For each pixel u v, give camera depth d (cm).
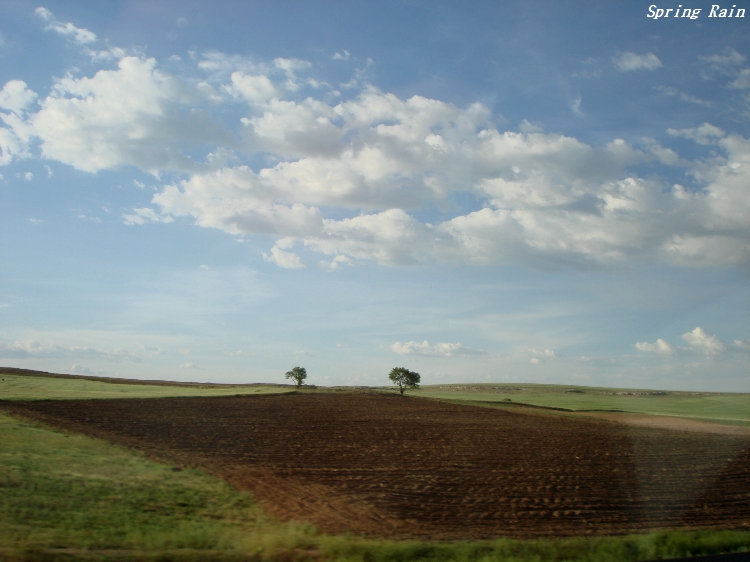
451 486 2528
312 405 6894
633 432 5109
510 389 18888
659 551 1400
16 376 8756
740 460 3525
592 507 2188
